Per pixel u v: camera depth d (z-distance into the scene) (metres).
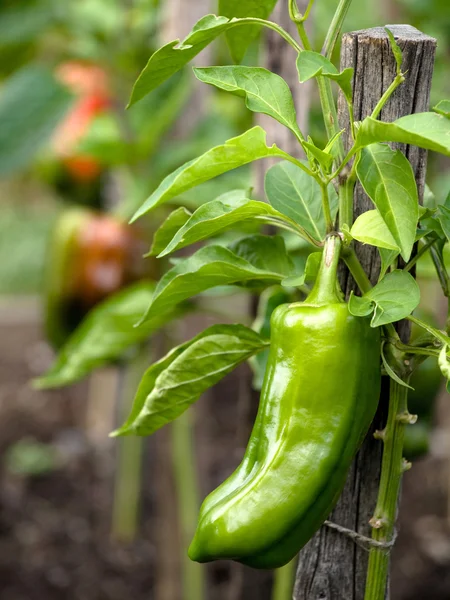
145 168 1.48
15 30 1.55
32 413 2.77
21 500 2.39
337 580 0.90
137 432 0.92
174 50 0.83
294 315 0.82
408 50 0.85
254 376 1.08
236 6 0.91
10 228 3.93
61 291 1.59
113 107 1.61
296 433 0.81
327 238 0.83
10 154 1.43
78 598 2.07
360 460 0.89
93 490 2.43
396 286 0.81
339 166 0.81
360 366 0.81
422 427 1.11
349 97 0.80
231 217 0.83
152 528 2.30
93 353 1.18
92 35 1.53
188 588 1.74
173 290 0.86
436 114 0.78
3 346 3.17
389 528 0.86
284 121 0.82
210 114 1.52
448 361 0.81
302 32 0.83
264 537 0.81
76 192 1.74
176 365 0.89
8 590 2.08
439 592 2.02
